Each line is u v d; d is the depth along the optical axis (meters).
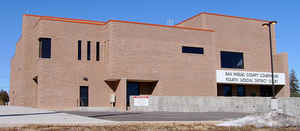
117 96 36.41
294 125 18.78
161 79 37.28
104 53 36.91
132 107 33.38
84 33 36.41
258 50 44.66
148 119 22.08
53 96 34.25
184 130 16.23
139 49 36.59
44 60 34.25
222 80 40.97
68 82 35.09
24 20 39.41
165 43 37.97
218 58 41.72
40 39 34.75
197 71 39.31
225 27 42.62
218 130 16.42
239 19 43.75
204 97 34.28
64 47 35.31
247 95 44.91
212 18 41.81
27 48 39.50
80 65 35.84
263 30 45.31
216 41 41.84
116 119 21.64
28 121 18.81
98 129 15.98
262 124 18.64
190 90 38.59
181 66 38.47
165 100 33.25
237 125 18.64
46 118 21.00
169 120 21.61
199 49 39.88
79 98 35.47
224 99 34.88
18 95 44.19
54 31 35.00
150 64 36.91
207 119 23.02
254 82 42.97
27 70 39.44
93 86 36.28
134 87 38.41
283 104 36.94
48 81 34.22
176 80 38.00
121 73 35.44
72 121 19.27
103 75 36.81
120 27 35.94
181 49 38.66
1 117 21.38
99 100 36.41
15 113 25.17
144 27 37.12
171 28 38.47
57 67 34.75
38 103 33.81
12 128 15.83
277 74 44.25
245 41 43.84
